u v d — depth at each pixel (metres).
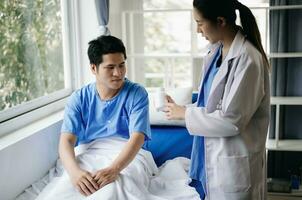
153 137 2.42
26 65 2.34
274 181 2.82
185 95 2.54
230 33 1.50
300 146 2.67
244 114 1.42
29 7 2.39
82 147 1.92
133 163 1.77
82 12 2.87
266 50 2.76
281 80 2.79
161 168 2.09
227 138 1.51
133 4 3.35
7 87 2.13
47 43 2.63
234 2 1.47
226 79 1.48
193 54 3.04
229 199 1.56
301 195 2.64
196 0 1.43
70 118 1.87
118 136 1.90
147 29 3.41
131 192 1.59
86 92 1.91
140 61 3.45
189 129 1.52
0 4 2.08
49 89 2.65
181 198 1.67
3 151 1.70
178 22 3.36
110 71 1.76
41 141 2.05
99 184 1.59
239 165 1.51
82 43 2.90
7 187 1.74
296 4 2.70
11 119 2.05
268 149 2.65
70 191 1.61
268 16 2.71
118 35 3.28
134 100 1.86
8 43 2.15
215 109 1.52
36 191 1.88
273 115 2.83
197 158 1.69
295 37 2.76
